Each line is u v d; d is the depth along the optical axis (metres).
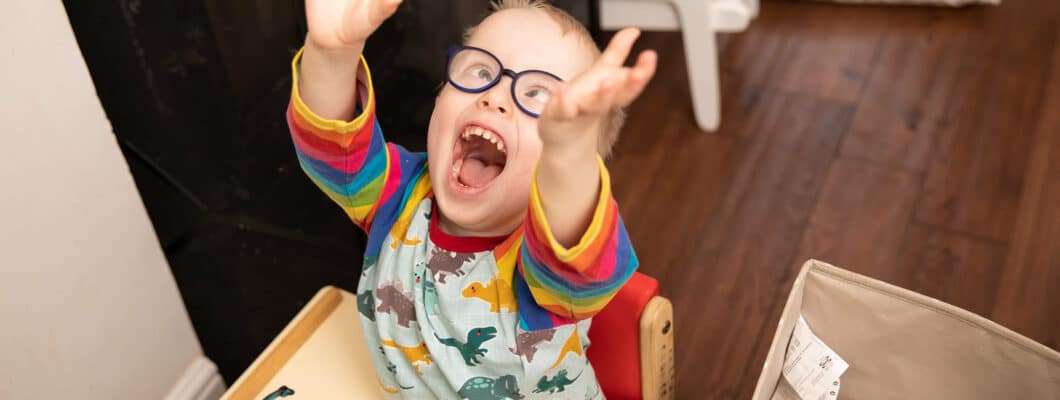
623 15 2.04
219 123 1.73
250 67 1.64
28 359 1.23
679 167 2.02
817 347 0.98
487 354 0.87
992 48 2.27
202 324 1.67
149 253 1.38
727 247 1.84
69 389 1.31
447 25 1.49
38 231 1.19
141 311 1.40
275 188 1.78
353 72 0.79
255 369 1.02
